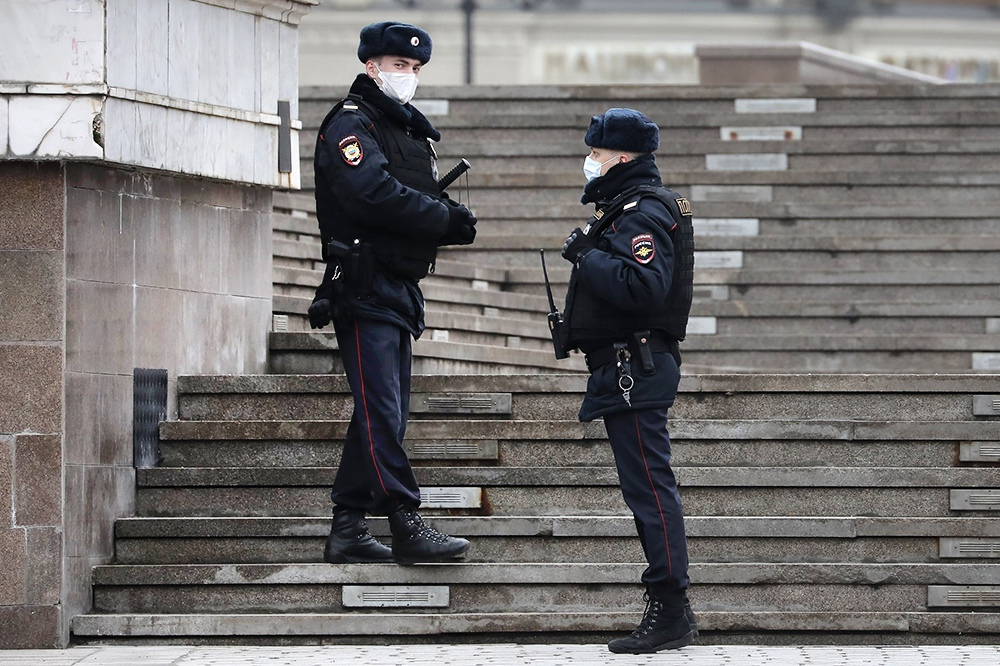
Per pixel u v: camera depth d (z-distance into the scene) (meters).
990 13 85.00
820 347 29.86
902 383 21.64
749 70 45.09
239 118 22.22
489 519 20.14
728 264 32.25
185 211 21.61
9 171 19.28
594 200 18.78
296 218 29.42
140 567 19.67
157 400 21.14
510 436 21.05
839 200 34.31
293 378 21.88
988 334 30.12
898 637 19.34
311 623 19.23
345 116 19.12
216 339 22.39
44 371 19.09
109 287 20.06
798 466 21.14
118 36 19.73
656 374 18.14
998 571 19.69
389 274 19.30
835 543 20.23
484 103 37.06
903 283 31.44
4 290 19.17
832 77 45.09
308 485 20.69
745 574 19.69
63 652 18.61
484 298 29.25
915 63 84.31
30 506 19.00
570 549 20.12
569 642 19.28
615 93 37.06
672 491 18.25
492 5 82.38
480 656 18.17
